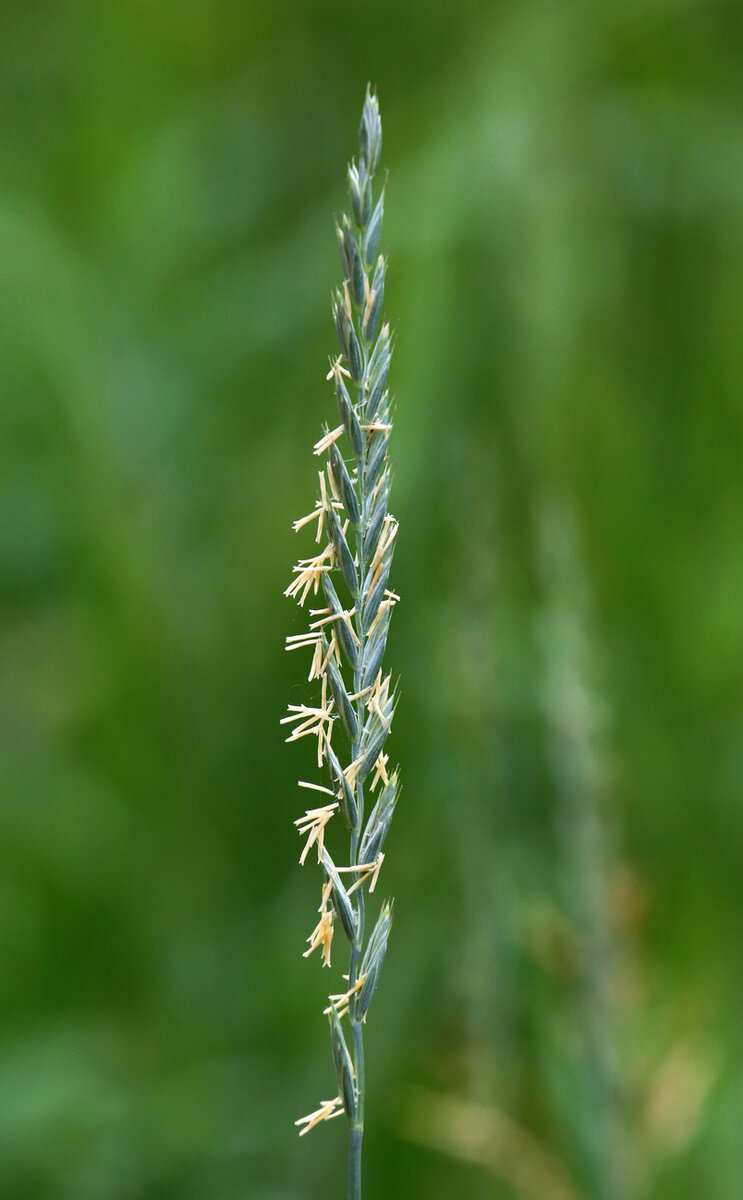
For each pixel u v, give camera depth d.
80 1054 1.02
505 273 1.11
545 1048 0.82
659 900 1.00
